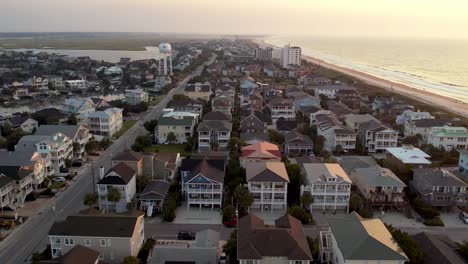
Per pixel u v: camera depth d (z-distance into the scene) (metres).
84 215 72.88
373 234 64.06
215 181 91.12
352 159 113.94
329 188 90.62
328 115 157.75
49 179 104.75
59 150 112.50
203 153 119.25
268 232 66.25
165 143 144.75
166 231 82.62
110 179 90.00
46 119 163.38
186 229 83.50
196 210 92.50
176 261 66.06
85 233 68.88
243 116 167.75
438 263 65.25
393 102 196.75
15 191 92.56
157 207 90.75
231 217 85.44
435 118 163.38
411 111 170.75
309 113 173.50
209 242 73.06
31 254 73.94
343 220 70.62
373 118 151.62
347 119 156.12
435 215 88.69
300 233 69.75
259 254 63.06
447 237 76.50
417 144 141.50
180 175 107.12
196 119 158.88
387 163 109.25
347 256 60.22
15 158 99.50
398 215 90.94
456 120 170.75
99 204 90.69
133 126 168.38
